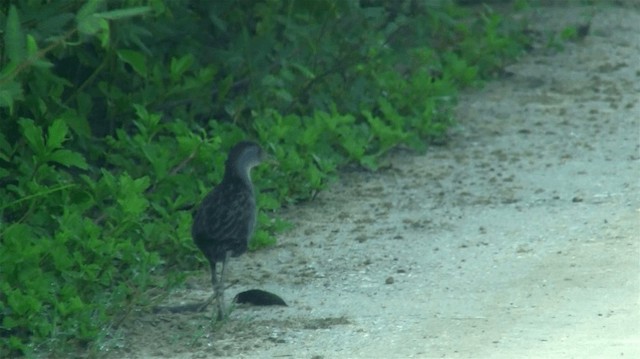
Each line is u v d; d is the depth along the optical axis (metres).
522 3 23.80
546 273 12.24
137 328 10.88
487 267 12.54
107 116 15.11
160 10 13.54
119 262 12.14
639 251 12.82
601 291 11.59
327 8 17.47
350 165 16.52
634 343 10.06
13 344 10.10
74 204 12.36
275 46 17.16
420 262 12.80
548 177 15.91
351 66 17.92
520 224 14.01
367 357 10.02
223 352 10.27
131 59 13.44
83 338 10.42
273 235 13.77
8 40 10.37
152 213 13.52
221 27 16.27
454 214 14.49
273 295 11.49
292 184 15.03
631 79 21.09
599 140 17.59
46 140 12.76
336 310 11.37
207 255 11.05
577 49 22.86
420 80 18.23
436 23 19.06
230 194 11.23
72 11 12.46
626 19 24.72
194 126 15.59
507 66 21.75
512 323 10.79
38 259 10.95
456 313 11.15
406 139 16.84
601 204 14.67
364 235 13.76
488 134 18.11
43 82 13.19
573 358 9.76
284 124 15.83
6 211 12.23
